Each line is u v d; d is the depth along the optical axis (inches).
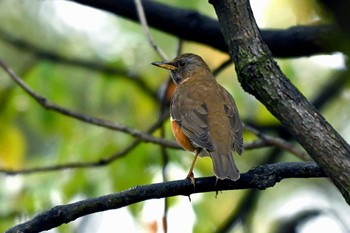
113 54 569.6
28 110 553.0
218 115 388.5
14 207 498.0
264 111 545.0
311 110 270.4
